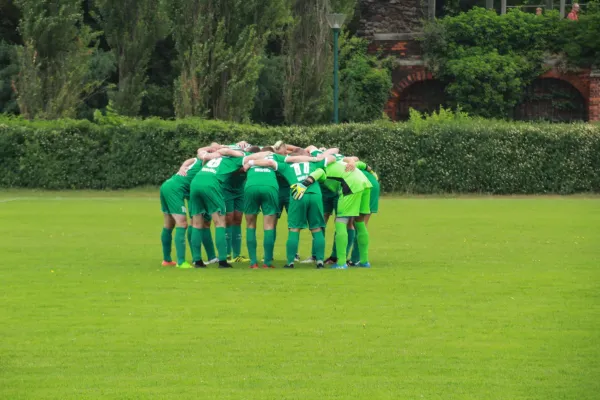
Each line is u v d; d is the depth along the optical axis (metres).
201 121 56.94
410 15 75.19
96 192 56.12
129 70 65.38
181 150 56.50
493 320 17.27
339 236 24.58
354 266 25.00
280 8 61.59
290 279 22.42
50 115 61.88
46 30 61.34
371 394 12.56
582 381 13.17
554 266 24.84
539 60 72.88
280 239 32.28
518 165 56.25
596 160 56.41
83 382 13.17
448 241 31.25
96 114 57.19
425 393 12.61
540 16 73.56
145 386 12.96
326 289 20.84
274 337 15.84
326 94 65.25
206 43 60.69
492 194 56.47
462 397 12.43
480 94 72.56
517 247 29.42
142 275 23.19
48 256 27.17
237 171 24.81
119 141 56.75
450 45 73.75
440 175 56.34
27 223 37.56
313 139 56.59
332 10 71.00
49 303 19.09
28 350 14.99
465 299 19.52
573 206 47.91
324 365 14.04
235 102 61.34
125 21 64.94
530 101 74.12
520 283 21.72
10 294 20.22
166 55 78.31
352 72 73.00
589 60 72.50
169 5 61.12
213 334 16.08
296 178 24.50
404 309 18.36
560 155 56.31
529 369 13.80
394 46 74.88
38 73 62.12
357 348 15.06
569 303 19.03
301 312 18.06
